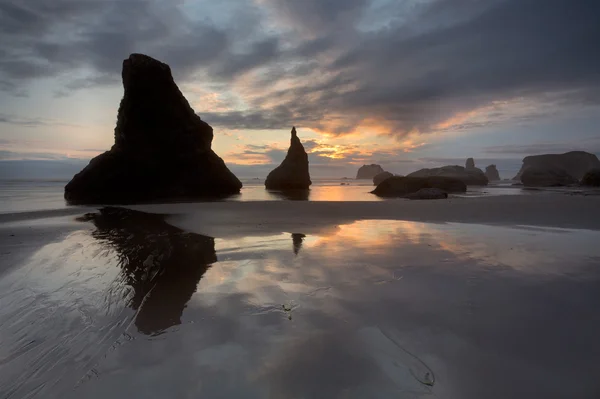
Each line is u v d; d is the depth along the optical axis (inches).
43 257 229.3
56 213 501.0
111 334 116.9
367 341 107.1
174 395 81.8
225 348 104.5
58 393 84.6
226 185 1224.2
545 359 95.0
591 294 146.1
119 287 167.9
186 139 1104.2
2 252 241.4
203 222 399.9
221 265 206.4
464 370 90.7
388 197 976.3
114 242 281.6
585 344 102.9
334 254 230.1
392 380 87.0
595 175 1487.5
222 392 82.7
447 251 234.8
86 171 976.3
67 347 108.5
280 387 84.5
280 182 1608.0
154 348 105.7
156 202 740.0
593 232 307.3
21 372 95.2
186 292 158.6
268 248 253.4
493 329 114.1
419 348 102.4
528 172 1819.6
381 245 259.1
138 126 1017.5
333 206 563.2
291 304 139.9
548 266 192.4
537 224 354.9
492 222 374.6
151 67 999.6
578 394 80.0
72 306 143.7
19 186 1561.3
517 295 146.2
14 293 160.2
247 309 135.6
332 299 144.8
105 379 89.7
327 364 94.6
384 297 146.2
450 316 125.3
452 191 1139.3
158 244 272.7
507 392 81.3
